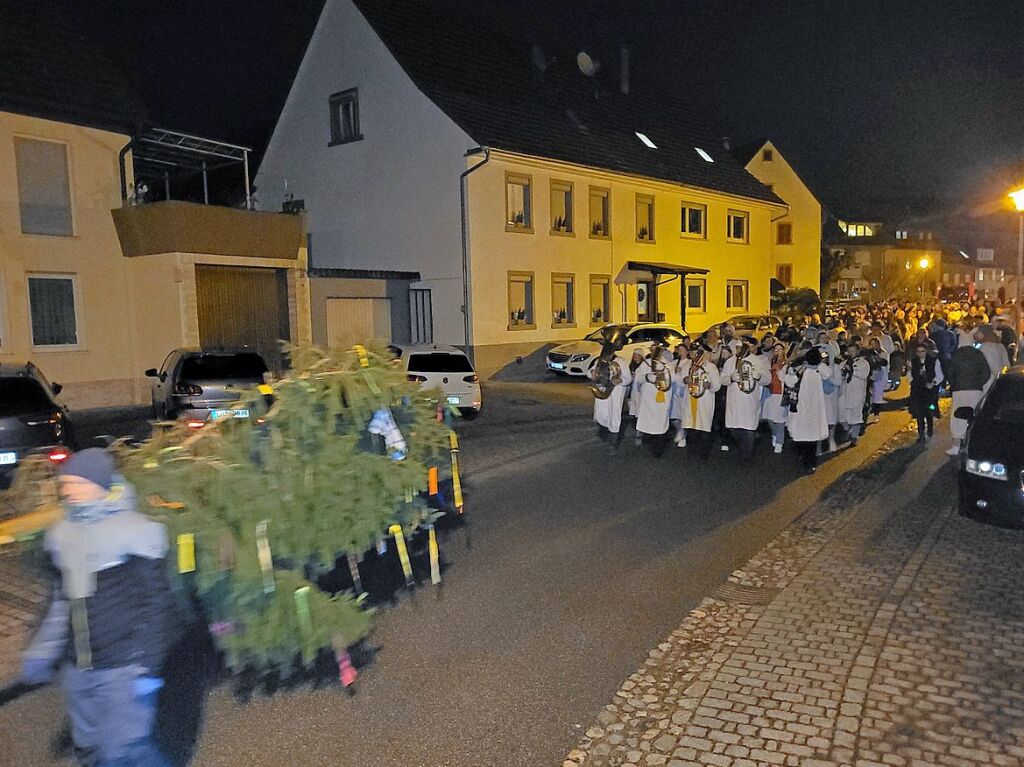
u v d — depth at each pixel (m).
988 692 4.54
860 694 4.54
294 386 5.18
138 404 16.78
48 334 15.47
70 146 15.54
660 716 4.41
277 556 4.69
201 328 17.09
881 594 6.06
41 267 15.16
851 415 12.23
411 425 6.23
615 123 29.77
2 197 14.54
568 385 21.02
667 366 11.53
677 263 29.70
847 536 7.64
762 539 7.68
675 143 32.44
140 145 17.75
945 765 3.85
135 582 3.30
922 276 65.94
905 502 8.88
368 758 4.03
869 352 13.38
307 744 4.16
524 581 6.59
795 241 45.28
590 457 11.81
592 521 8.37
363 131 24.05
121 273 16.50
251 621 4.35
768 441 12.99
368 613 4.86
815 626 5.50
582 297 25.47
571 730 4.29
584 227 25.39
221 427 4.73
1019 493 6.98
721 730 4.22
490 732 4.27
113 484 3.36
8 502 4.01
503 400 18.36
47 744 4.20
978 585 6.20
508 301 23.08
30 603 6.15
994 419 7.61
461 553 7.32
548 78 28.62
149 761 3.43
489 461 11.56
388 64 23.17
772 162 45.00
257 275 18.17
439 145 22.33
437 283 22.77
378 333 22.62
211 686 4.77
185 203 15.65
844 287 63.50
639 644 5.36
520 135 23.53
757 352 11.35
